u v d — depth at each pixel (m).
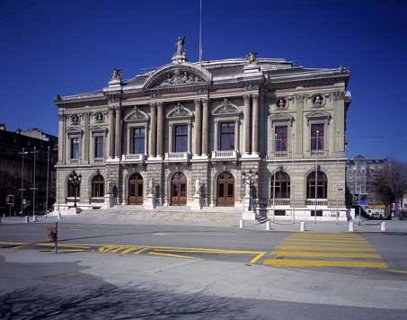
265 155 57.66
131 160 63.34
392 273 16.06
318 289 12.77
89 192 68.19
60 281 13.77
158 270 15.80
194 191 59.28
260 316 9.85
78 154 70.06
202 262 17.81
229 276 14.70
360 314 10.09
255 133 56.62
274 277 14.59
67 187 70.31
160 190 61.31
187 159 59.81
